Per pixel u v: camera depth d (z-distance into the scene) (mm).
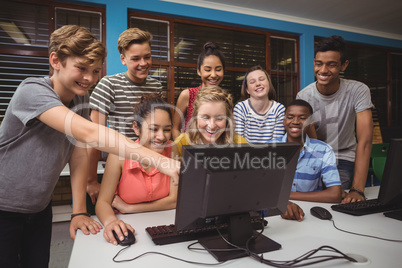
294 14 4430
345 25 4934
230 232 832
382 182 1118
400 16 4566
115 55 3453
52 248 2189
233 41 4340
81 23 3436
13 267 1039
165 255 784
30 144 984
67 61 853
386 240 887
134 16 3664
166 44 3893
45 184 1044
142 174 1236
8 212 1021
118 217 1131
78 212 1113
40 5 3271
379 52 5512
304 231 970
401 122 5703
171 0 3713
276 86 4641
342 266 713
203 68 2004
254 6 4102
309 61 4707
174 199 1247
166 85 3914
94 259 758
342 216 1136
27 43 3240
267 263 729
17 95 894
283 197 905
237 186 788
